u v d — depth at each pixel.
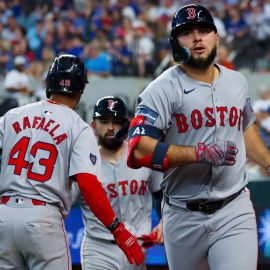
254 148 16.52
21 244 15.41
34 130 15.91
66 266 15.82
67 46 52.84
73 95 16.45
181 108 15.27
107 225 15.42
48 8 61.81
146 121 15.02
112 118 19.84
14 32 57.06
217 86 15.45
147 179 19.97
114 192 19.88
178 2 60.28
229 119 15.45
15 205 15.51
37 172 15.61
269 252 25.97
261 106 40.38
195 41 15.04
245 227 15.49
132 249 15.42
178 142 15.53
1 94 45.62
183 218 15.86
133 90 46.97
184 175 15.58
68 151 15.79
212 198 15.47
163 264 25.75
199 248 15.91
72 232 26.08
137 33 51.47
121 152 20.14
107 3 60.84
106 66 48.47
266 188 27.72
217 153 14.34
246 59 52.00
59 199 15.80
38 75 50.47
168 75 15.48
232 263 15.15
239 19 55.22
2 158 16.06
